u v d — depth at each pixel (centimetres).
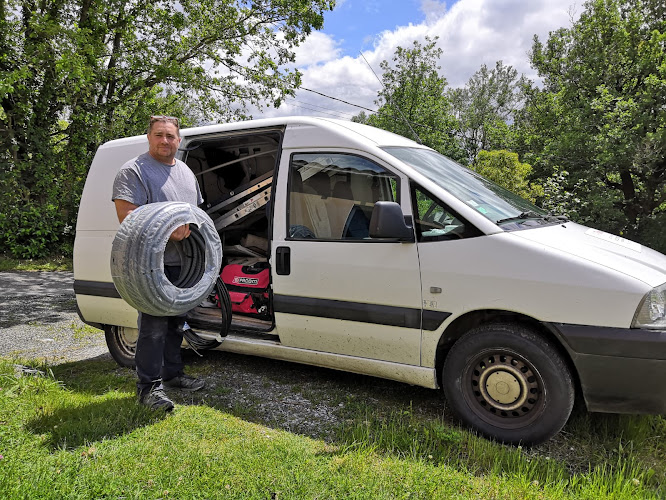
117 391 368
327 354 362
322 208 368
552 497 234
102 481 227
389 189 344
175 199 334
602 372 273
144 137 438
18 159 1259
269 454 264
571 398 283
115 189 317
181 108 1609
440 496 231
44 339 561
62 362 467
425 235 320
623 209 1939
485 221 307
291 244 367
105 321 443
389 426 313
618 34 1998
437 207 321
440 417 337
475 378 311
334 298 350
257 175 505
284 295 372
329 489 234
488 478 251
